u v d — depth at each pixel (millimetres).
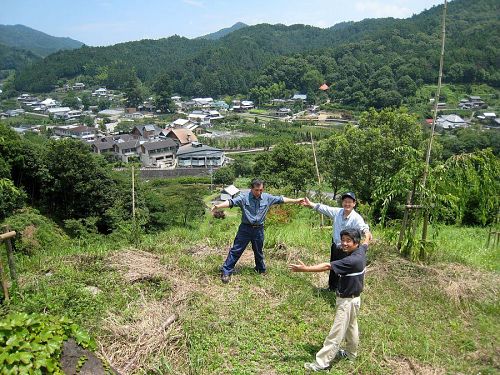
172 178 58531
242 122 106500
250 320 5184
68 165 26016
